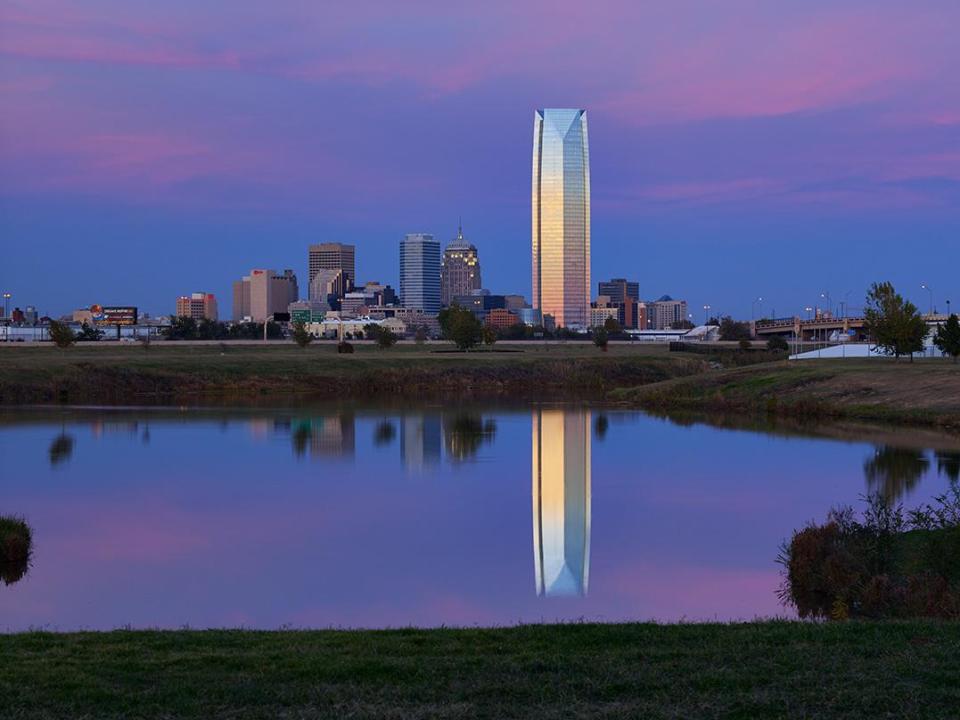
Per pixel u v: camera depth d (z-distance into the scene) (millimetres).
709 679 15938
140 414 97812
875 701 14805
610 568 34500
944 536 27812
